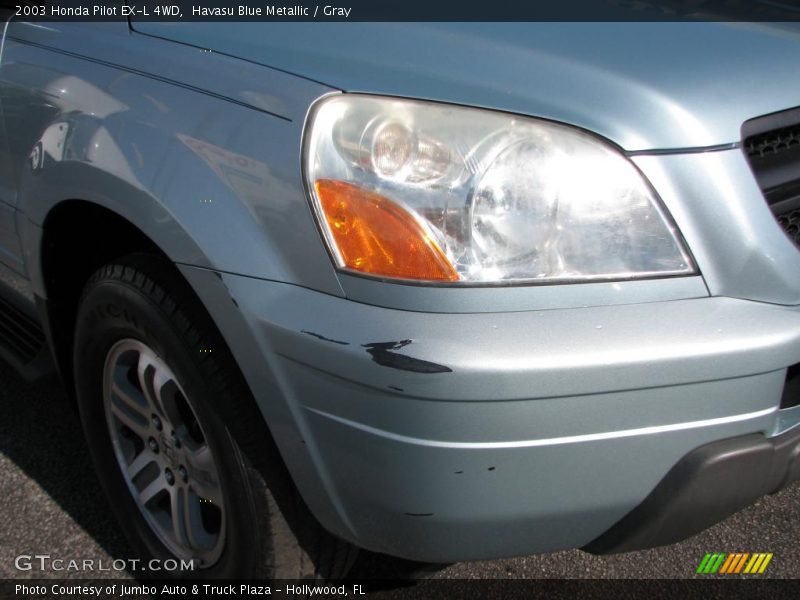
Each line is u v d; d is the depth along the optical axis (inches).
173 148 67.6
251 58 69.9
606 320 58.0
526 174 60.1
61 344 91.5
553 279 59.1
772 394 60.7
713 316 59.4
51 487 100.6
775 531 93.2
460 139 60.6
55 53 83.8
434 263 58.4
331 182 60.4
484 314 57.8
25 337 104.4
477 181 59.5
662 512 61.4
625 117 61.8
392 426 57.6
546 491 59.1
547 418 56.6
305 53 68.7
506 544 62.5
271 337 61.3
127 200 69.6
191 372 69.1
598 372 56.0
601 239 60.0
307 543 72.1
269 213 62.0
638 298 59.6
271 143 62.6
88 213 82.4
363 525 64.6
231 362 67.8
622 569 88.1
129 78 74.8
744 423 60.5
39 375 97.9
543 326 57.2
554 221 59.9
